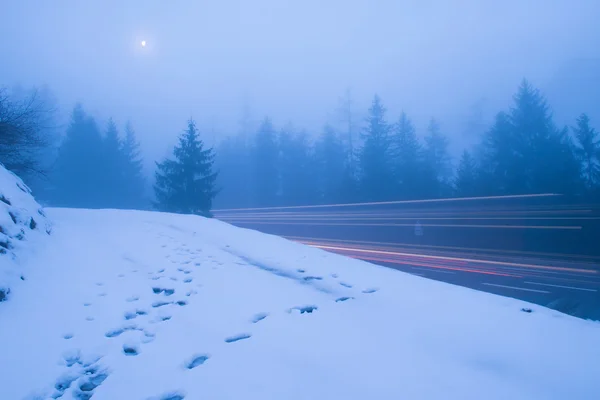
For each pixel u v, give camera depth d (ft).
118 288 16.55
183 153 108.47
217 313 13.56
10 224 19.94
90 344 11.02
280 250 25.64
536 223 70.13
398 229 87.86
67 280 17.22
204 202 106.01
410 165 138.00
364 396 7.95
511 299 15.07
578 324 12.17
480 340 10.83
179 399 8.01
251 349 10.50
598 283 39.22
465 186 117.29
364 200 133.39
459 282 40.68
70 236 27.27
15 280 15.52
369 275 19.21
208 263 21.47
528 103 116.88
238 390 8.28
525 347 10.28
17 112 40.14
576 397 7.80
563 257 54.39
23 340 11.14
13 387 8.70
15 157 41.91
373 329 11.89
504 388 8.21
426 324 12.21
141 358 10.06
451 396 7.92
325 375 8.91
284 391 8.20
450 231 77.82
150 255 23.15
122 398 8.13
